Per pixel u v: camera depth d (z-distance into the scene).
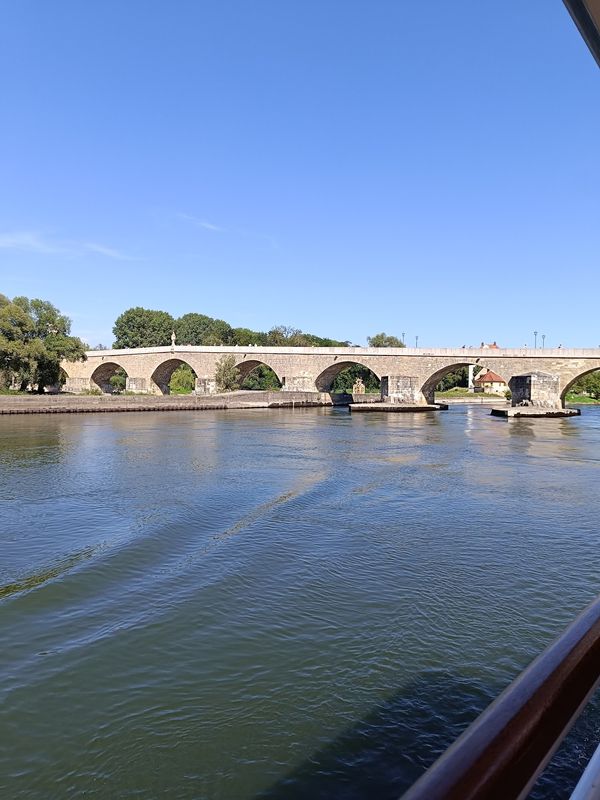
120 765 5.83
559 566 11.74
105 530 14.09
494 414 65.81
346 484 20.67
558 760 5.72
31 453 29.00
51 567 11.30
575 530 14.52
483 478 22.31
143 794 5.48
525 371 64.31
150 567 11.34
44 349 68.12
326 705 6.86
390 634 8.64
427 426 49.00
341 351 76.38
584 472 24.05
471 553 12.52
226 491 19.16
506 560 12.08
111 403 64.94
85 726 6.41
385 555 12.30
